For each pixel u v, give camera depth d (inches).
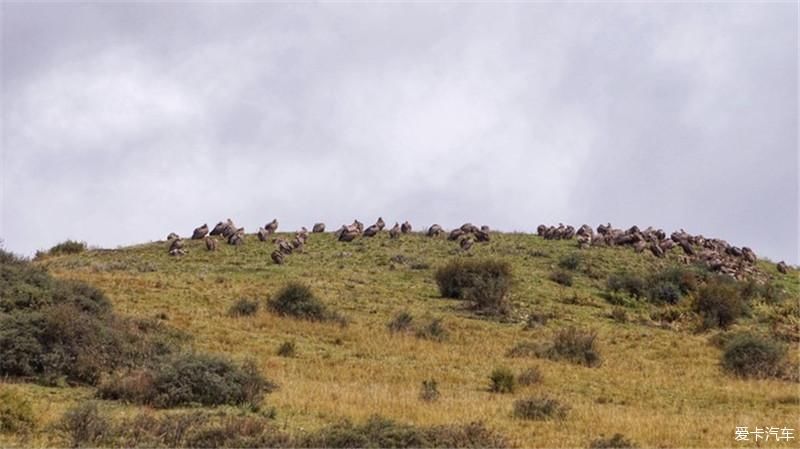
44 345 2101.4
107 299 2758.4
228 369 1991.9
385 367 2497.5
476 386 2362.2
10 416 1614.2
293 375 2285.9
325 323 3056.1
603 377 2576.3
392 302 3595.0
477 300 3622.0
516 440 1689.2
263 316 3014.3
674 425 1940.2
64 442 1519.4
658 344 3203.7
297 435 1579.7
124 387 1940.2
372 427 1585.9
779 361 2834.6
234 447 1501.0
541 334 3196.4
